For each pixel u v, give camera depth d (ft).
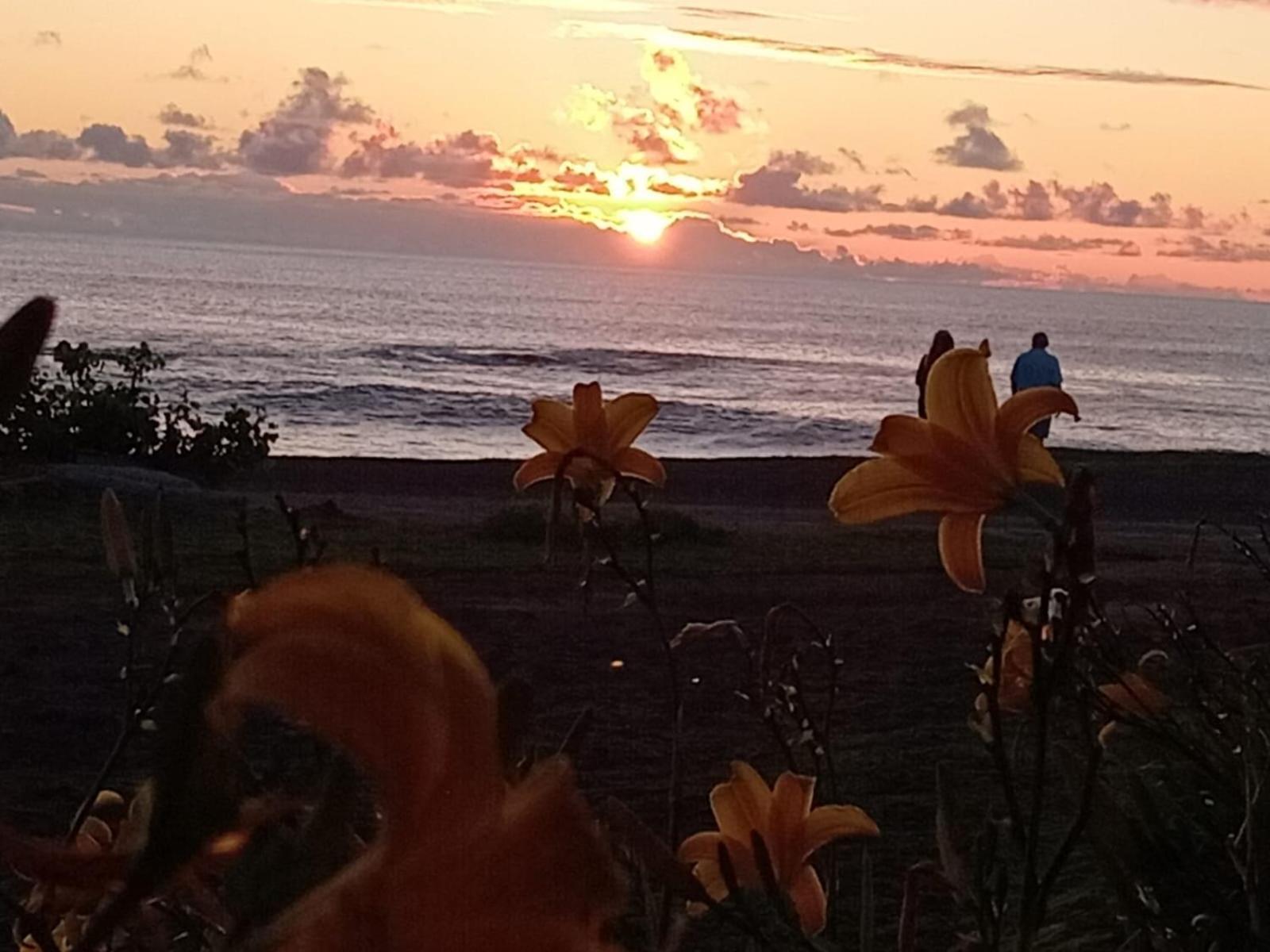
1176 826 8.81
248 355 194.29
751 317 511.81
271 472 70.54
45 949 3.09
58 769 22.07
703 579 41.88
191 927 4.58
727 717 24.49
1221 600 33.04
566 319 408.05
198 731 1.71
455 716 1.58
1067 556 5.23
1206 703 11.60
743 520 60.75
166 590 7.11
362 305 399.03
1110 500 73.41
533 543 48.88
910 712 24.40
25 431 59.00
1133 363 345.51
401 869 1.55
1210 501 75.15
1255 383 301.22
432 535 49.49
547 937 1.55
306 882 1.93
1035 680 5.32
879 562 46.78
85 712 25.50
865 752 20.71
